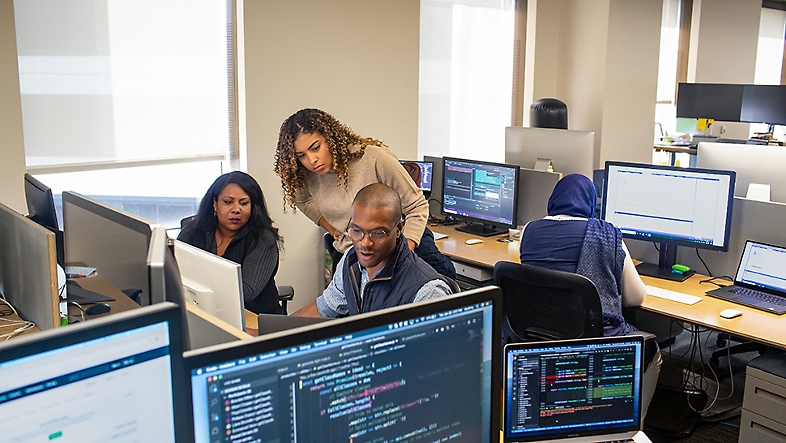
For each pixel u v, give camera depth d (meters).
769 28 8.78
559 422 1.53
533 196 4.01
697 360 3.79
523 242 2.76
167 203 4.09
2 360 0.78
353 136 2.84
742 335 2.47
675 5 7.18
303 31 4.21
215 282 1.79
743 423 2.58
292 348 1.03
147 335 0.91
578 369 1.52
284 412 1.04
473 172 4.15
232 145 4.25
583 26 5.80
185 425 0.96
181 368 0.95
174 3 3.90
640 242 3.42
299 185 2.92
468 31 5.45
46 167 3.59
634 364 1.54
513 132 4.45
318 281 4.60
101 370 0.87
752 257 2.92
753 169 3.26
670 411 3.18
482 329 1.23
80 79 3.65
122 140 3.85
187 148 4.09
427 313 1.15
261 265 2.71
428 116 5.32
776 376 2.44
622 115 5.91
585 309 2.45
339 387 1.08
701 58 7.45
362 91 4.56
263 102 4.12
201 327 1.43
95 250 1.60
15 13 3.40
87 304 1.67
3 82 3.28
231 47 4.11
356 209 1.82
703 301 2.83
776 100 6.47
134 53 3.81
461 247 3.82
